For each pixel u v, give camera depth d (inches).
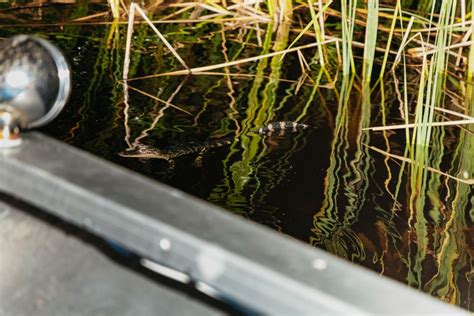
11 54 54.7
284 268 41.9
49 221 51.9
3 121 53.0
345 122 195.5
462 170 170.7
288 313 41.4
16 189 51.2
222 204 150.3
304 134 186.2
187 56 234.5
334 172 166.2
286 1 273.1
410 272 129.7
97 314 47.0
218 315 44.9
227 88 211.8
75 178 49.3
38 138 54.4
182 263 44.6
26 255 50.9
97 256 49.4
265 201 152.2
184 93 205.0
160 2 281.6
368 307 39.5
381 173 166.9
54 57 55.3
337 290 40.6
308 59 242.8
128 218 46.1
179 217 45.9
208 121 189.3
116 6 258.7
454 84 232.4
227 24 270.5
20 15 255.9
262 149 176.1
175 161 167.5
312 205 151.2
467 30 243.6
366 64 226.1
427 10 289.3
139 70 218.7
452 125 198.5
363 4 292.2
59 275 49.4
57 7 267.3
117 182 49.2
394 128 191.9
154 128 182.2
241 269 42.3
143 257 48.0
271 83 219.0
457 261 133.5
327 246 136.5
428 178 165.5
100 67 217.8
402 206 152.1
